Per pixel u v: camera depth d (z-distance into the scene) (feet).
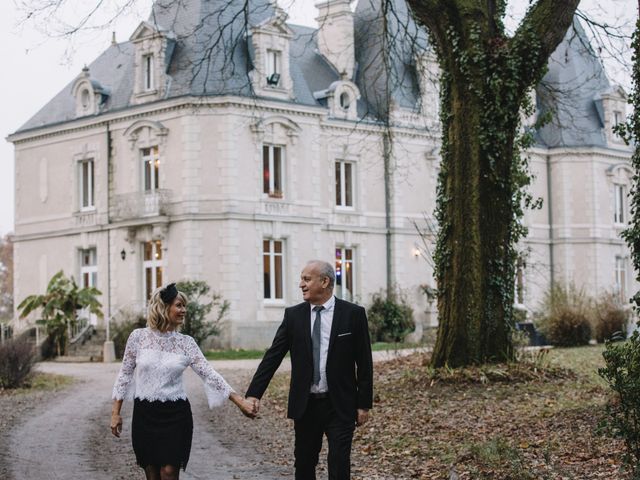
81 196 147.13
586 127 178.50
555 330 109.91
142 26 135.33
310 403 29.25
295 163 137.08
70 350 129.29
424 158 156.25
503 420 49.75
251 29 133.80
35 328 138.10
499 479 34.96
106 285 140.87
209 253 129.59
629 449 32.45
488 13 63.98
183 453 28.71
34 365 87.56
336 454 28.45
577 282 178.81
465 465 38.17
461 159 63.26
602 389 58.23
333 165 144.87
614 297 117.29
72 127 146.72
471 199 62.90
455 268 63.31
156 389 28.58
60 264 149.28
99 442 49.24
